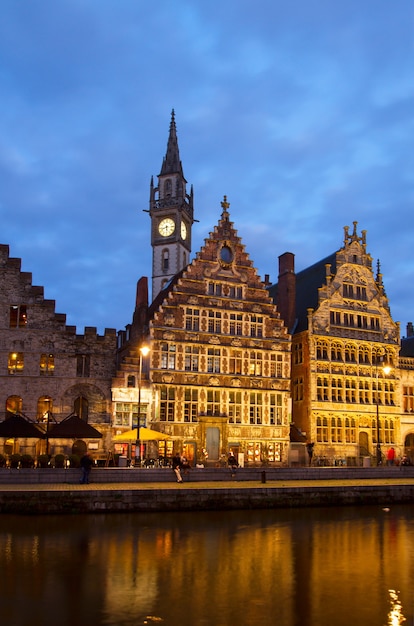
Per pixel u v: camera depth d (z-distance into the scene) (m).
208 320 62.75
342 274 71.44
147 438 49.16
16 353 55.97
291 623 17.25
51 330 56.94
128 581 21.30
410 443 72.62
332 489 40.53
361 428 68.94
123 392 57.59
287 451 63.91
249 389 63.22
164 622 17.14
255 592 20.25
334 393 68.19
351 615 18.02
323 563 24.42
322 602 19.25
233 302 64.25
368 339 71.25
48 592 19.86
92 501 34.94
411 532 31.30
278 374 65.25
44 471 39.62
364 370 70.38
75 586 20.58
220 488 37.75
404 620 17.62
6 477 38.91
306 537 29.67
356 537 29.86
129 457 51.91
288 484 42.66
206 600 19.30
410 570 23.38
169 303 61.16
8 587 20.38
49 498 34.16
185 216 118.94
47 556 24.59
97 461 53.38
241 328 64.31
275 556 25.50
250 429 62.66
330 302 69.81
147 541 27.89
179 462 43.06
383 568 23.72
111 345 58.34
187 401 60.28
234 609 18.42
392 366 72.38
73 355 57.09
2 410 54.72
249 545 27.53
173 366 60.28
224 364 62.59
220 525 32.34
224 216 65.75
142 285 67.94
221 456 60.44
